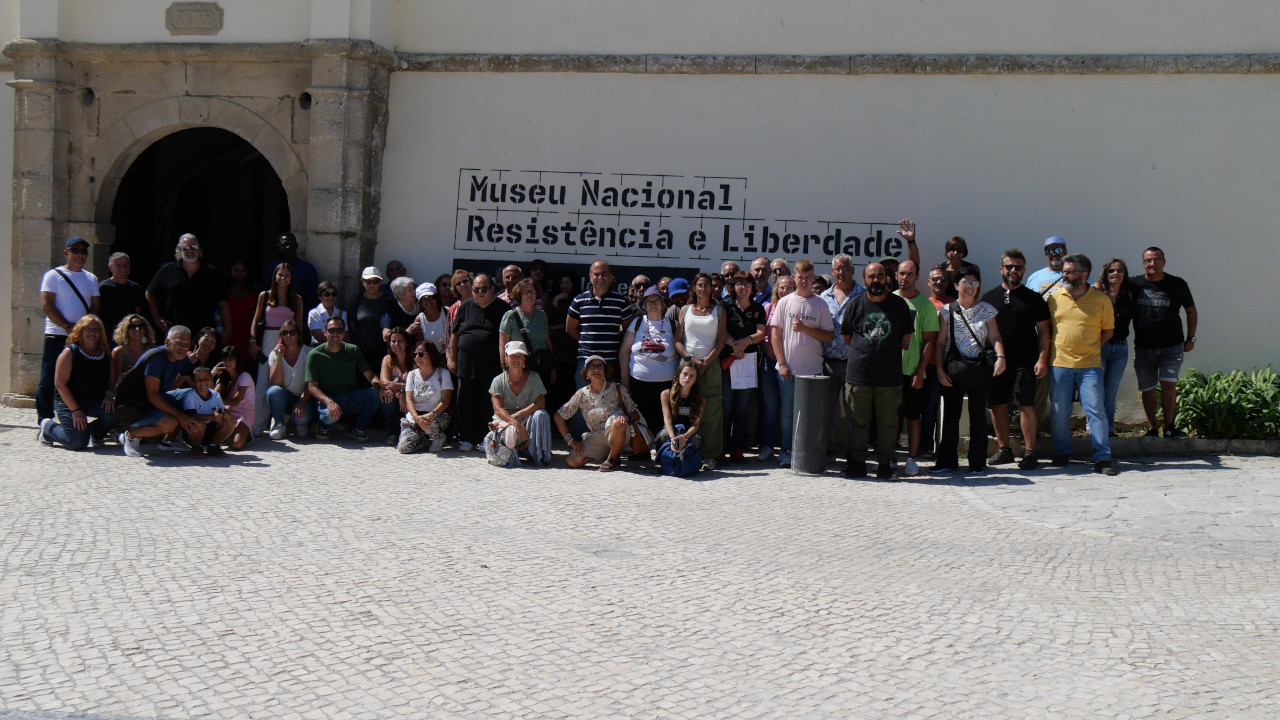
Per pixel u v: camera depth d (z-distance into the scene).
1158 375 9.86
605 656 4.64
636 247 11.44
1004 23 10.72
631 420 9.17
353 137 11.46
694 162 11.30
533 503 7.65
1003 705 4.18
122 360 9.52
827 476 9.02
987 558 6.37
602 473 8.95
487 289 9.85
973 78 10.76
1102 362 9.66
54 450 9.25
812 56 11.01
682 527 7.02
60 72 12.10
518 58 11.53
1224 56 10.31
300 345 10.40
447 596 5.40
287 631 4.83
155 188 13.72
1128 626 5.11
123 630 4.79
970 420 9.15
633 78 11.41
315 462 9.05
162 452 9.23
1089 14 10.59
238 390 9.53
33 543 6.18
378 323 10.74
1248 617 5.25
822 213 11.04
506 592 5.50
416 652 4.62
